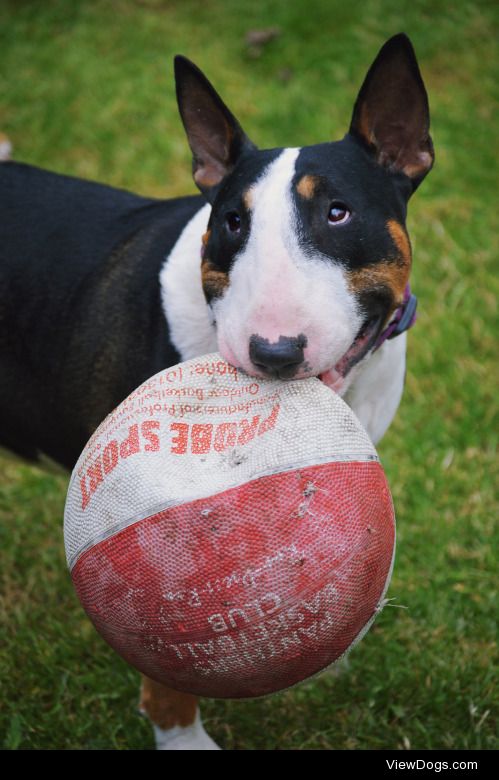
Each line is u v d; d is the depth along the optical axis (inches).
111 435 85.6
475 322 186.9
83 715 125.1
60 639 135.7
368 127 100.2
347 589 79.0
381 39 253.0
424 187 217.2
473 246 204.2
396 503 154.6
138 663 84.4
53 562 149.5
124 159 227.9
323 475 79.8
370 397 113.7
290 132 231.6
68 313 116.6
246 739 122.6
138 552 79.4
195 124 109.3
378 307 96.2
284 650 79.0
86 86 245.3
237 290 90.4
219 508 77.9
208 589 77.5
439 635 134.6
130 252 115.8
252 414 84.7
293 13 259.6
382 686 127.0
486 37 254.1
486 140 228.7
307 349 86.1
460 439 167.0
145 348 110.8
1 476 166.6
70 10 266.7
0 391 123.1
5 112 240.7
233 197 95.7
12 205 123.7
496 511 153.1
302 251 89.2
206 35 259.1
